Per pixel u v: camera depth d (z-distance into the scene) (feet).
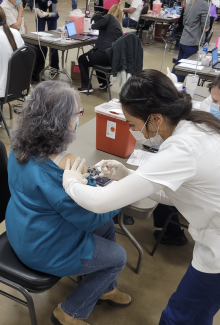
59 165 3.22
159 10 20.98
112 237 4.91
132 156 5.21
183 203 3.23
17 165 3.36
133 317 5.00
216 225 3.24
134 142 5.20
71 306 4.15
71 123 3.14
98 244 3.87
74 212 3.22
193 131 2.86
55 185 3.16
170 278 5.78
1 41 7.91
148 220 7.22
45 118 3.02
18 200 3.46
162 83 2.76
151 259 6.16
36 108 3.04
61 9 32.24
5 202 4.34
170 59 19.84
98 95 14.06
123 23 21.24
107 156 5.13
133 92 2.82
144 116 2.89
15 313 4.86
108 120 4.87
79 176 3.10
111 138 5.03
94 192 2.89
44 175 3.16
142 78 2.79
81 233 3.59
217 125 2.94
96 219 3.40
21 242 3.44
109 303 5.17
